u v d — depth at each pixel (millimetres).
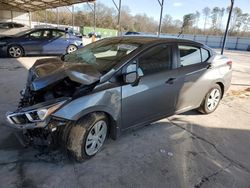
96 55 3275
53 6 22375
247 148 3352
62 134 2510
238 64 13445
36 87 2541
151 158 2887
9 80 6031
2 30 17953
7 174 2412
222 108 4969
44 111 2342
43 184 2318
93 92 2576
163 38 3529
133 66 2920
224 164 2902
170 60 3393
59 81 2588
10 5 23656
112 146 3082
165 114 3512
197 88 3883
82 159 2662
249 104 5449
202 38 43750
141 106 3072
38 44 10422
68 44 11289
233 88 6930
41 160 2676
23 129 2496
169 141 3346
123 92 2818
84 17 48875
